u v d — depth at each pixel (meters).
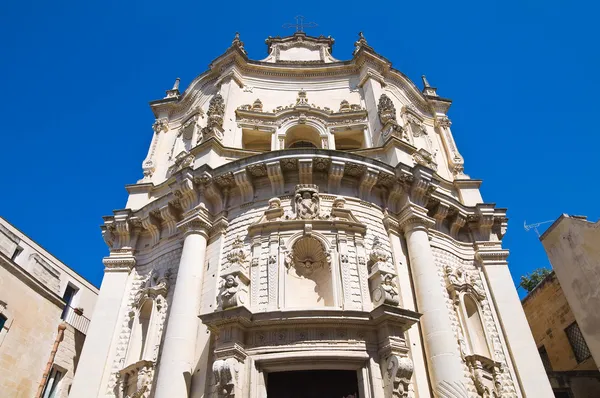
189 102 27.34
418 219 19.09
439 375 15.46
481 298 19.73
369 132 23.36
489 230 21.95
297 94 25.77
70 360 27.19
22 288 24.12
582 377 22.06
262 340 14.86
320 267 17.62
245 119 23.77
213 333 15.92
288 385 14.91
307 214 18.14
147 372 16.77
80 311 29.45
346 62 26.61
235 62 25.95
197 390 15.14
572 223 20.41
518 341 18.56
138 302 19.25
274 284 16.42
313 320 14.88
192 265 17.77
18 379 23.17
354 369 14.80
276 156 19.23
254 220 18.66
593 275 19.11
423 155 23.61
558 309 26.45
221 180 19.56
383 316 14.80
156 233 21.27
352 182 19.78
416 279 17.86
